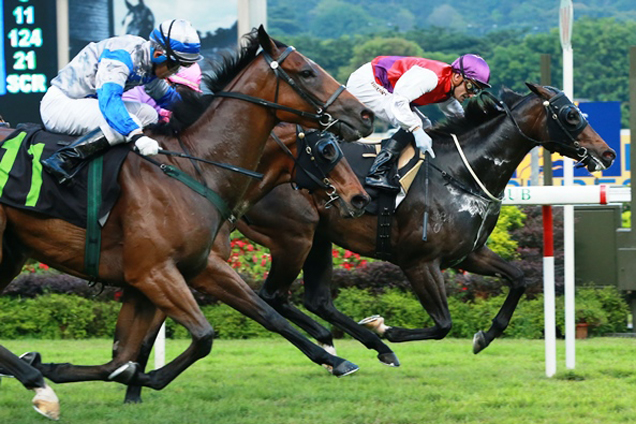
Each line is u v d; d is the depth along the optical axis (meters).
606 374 10.23
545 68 12.44
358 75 10.53
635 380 9.80
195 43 7.75
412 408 8.55
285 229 10.33
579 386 9.57
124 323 8.06
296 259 10.39
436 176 10.01
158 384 7.65
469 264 10.52
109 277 7.64
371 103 10.44
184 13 17.48
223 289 8.56
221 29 17.53
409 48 76.75
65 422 8.02
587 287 14.30
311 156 9.03
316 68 7.81
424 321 13.52
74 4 16.86
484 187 10.04
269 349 12.59
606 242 14.45
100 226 7.46
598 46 67.81
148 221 7.39
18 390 9.55
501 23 108.62
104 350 12.30
